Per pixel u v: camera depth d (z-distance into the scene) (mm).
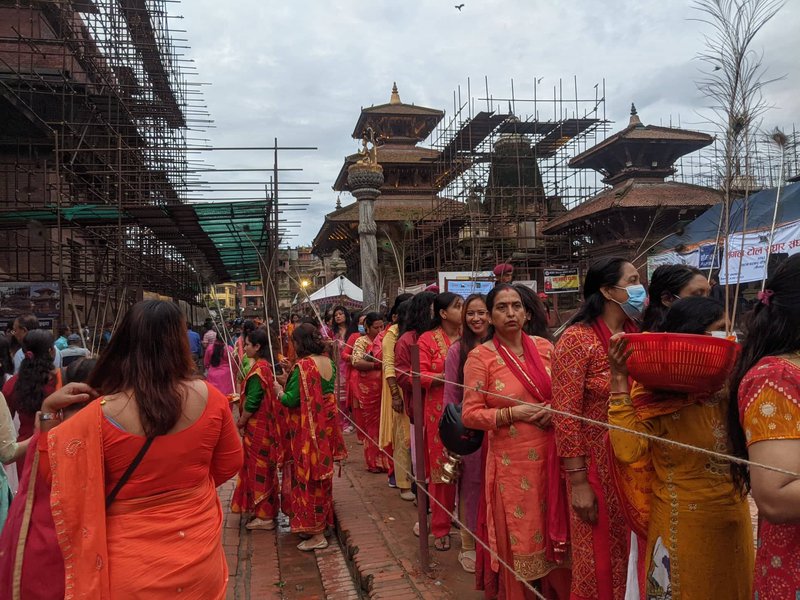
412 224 24141
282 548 4367
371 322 6355
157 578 1795
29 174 14109
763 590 1507
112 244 15312
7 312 11203
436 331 4195
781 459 1339
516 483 2646
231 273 21641
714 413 1940
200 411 1979
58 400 1979
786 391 1376
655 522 2016
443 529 3859
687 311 1964
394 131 30578
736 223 4082
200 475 2000
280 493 5262
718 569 1907
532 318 3375
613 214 18953
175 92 17109
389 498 5133
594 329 2404
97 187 17281
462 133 26031
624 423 1923
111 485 1855
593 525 2328
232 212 11742
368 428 6141
